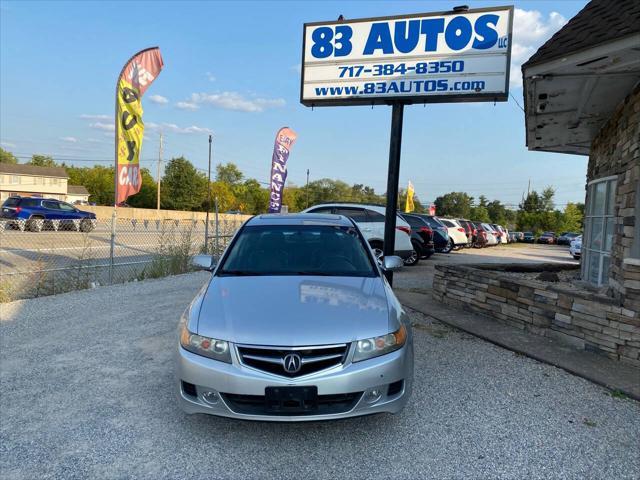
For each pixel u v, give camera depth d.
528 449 3.14
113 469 2.93
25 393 4.05
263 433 3.35
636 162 4.96
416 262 14.16
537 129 7.64
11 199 24.41
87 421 3.54
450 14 7.48
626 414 3.65
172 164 68.12
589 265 7.24
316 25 8.20
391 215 8.14
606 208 6.63
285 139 16.30
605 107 6.22
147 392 4.06
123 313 6.86
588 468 2.93
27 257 13.23
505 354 5.04
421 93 7.69
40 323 6.32
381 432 3.36
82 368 4.64
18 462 3.01
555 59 4.77
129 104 10.22
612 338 4.77
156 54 10.52
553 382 4.27
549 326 5.49
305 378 2.98
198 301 3.63
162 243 12.80
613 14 4.77
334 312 3.31
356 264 4.29
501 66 7.28
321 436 3.31
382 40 7.86
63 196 77.19
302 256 4.36
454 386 4.17
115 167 10.12
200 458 3.05
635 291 4.58
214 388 3.05
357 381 3.03
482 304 6.60
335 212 12.32
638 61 4.55
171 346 5.32
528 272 8.46
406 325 3.53
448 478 2.83
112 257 9.88
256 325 3.15
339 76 8.11
